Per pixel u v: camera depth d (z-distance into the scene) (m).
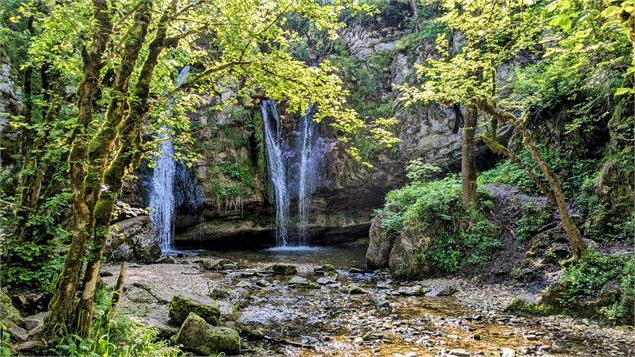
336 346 7.25
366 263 15.71
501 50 10.62
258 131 21.66
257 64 6.16
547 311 8.90
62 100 7.52
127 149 5.38
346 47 24.72
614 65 8.84
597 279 8.77
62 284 5.09
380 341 7.49
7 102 12.29
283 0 6.10
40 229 7.85
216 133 20.77
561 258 10.71
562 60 9.58
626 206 10.70
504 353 6.72
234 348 6.83
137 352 5.61
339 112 6.69
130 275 12.21
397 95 21.45
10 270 7.37
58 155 7.50
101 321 5.72
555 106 14.47
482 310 9.49
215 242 20.77
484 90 10.12
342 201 21.75
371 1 23.53
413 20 22.95
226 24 5.79
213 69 6.11
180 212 20.48
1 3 9.47
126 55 5.23
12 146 12.05
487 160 18.66
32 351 4.77
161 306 8.73
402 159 20.47
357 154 7.39
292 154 22.53
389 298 10.74
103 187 5.27
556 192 9.88
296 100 6.77
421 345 7.25
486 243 12.69
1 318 5.62
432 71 10.91
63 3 5.21
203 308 7.71
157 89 7.45
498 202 14.13
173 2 5.52
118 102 5.23
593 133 13.50
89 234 5.16
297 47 24.33
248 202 20.86
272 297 10.77
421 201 13.91
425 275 12.94
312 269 14.82
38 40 6.62
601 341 7.27
